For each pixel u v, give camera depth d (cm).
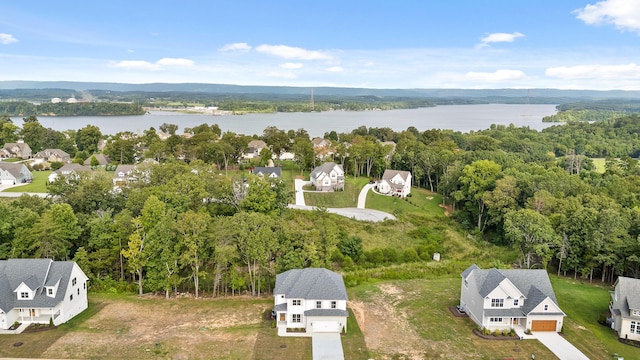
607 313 5484
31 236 5906
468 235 8625
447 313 5444
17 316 4900
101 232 6272
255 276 5950
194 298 5728
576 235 6675
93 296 5750
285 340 4669
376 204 9988
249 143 15962
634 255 5994
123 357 4247
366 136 17138
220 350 4425
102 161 13750
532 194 8369
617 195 8488
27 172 11625
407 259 7375
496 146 16012
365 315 5350
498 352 4497
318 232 6250
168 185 7612
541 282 5209
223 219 6091
